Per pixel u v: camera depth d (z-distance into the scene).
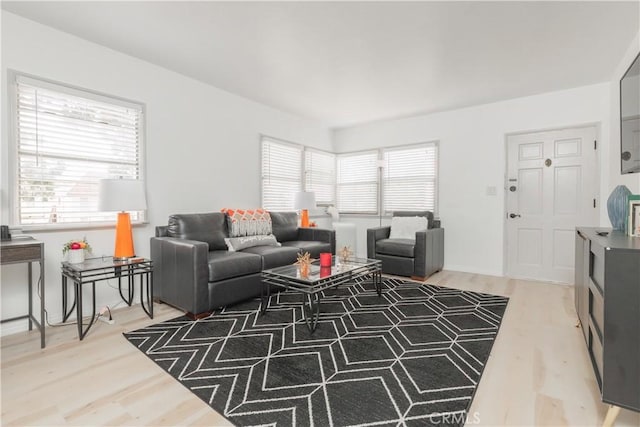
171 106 3.38
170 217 3.21
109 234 2.93
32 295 2.48
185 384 1.71
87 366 1.90
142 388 1.68
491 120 4.33
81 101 2.77
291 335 2.33
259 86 3.77
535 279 4.07
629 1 2.15
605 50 2.84
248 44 2.79
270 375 1.79
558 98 3.86
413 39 2.67
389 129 5.26
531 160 4.09
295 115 4.96
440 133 4.76
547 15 2.32
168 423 1.42
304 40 2.71
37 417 1.46
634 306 1.30
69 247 2.51
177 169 3.46
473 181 4.48
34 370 1.86
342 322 2.59
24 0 2.21
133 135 3.11
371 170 5.50
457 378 1.76
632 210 1.87
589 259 1.84
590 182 3.73
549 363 1.94
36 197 2.54
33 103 2.51
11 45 2.38
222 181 3.93
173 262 2.81
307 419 1.43
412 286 3.70
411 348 2.13
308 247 3.75
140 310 2.90
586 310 1.94
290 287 2.55
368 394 1.61
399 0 2.16
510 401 1.57
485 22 2.42
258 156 4.39
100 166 2.90
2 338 2.30
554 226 3.96
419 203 5.00
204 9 2.29
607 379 1.35
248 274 3.02
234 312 2.81
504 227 4.27
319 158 5.54
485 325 2.53
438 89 3.82
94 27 2.55
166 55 3.02
